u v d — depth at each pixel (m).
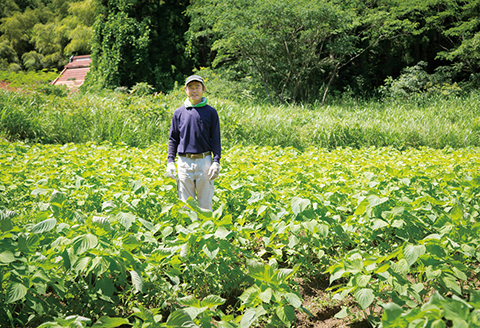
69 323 1.62
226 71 18.45
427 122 11.24
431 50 22.48
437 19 18.92
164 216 3.64
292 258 3.22
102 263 2.13
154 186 4.21
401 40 20.97
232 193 4.34
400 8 17.78
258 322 2.45
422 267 2.44
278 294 2.11
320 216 3.14
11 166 5.12
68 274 2.41
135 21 19.38
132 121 9.77
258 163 6.10
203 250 2.50
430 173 5.02
